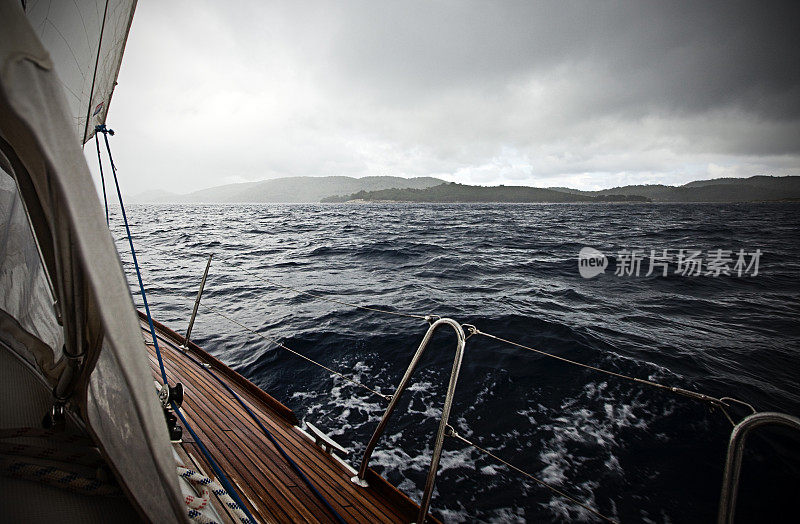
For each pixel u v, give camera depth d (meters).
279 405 3.27
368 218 62.78
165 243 25.05
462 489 3.97
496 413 5.25
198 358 4.29
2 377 1.19
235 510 1.75
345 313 9.45
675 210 109.31
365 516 2.24
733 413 5.49
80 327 0.98
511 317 9.38
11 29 0.61
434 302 10.83
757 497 4.14
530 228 43.41
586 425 5.06
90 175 0.77
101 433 1.00
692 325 9.86
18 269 1.41
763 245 28.97
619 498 3.96
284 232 35.22
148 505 0.99
